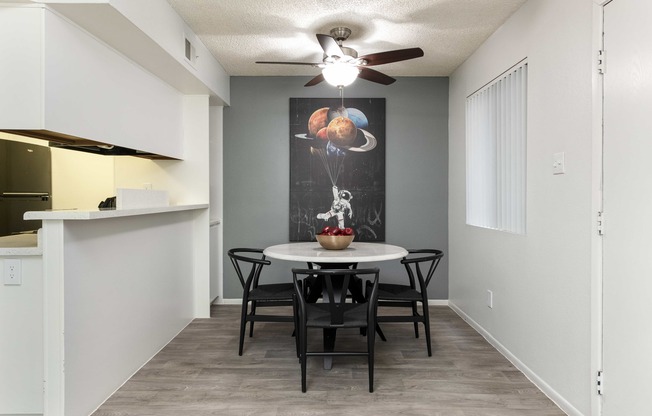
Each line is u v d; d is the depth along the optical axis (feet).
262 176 13.99
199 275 12.60
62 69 6.84
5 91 6.46
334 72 9.11
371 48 11.39
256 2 8.80
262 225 14.02
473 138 11.85
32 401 6.35
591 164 6.40
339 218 13.89
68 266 6.32
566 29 7.11
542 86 7.94
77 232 6.56
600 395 6.25
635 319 5.57
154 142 10.35
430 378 8.27
